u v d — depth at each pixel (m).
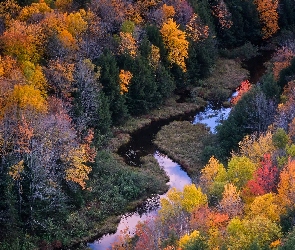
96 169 67.69
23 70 65.81
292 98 69.31
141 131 83.44
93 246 57.84
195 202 50.12
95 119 74.44
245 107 70.19
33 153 55.97
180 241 43.72
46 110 61.31
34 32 72.06
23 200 56.16
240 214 48.19
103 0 88.00
